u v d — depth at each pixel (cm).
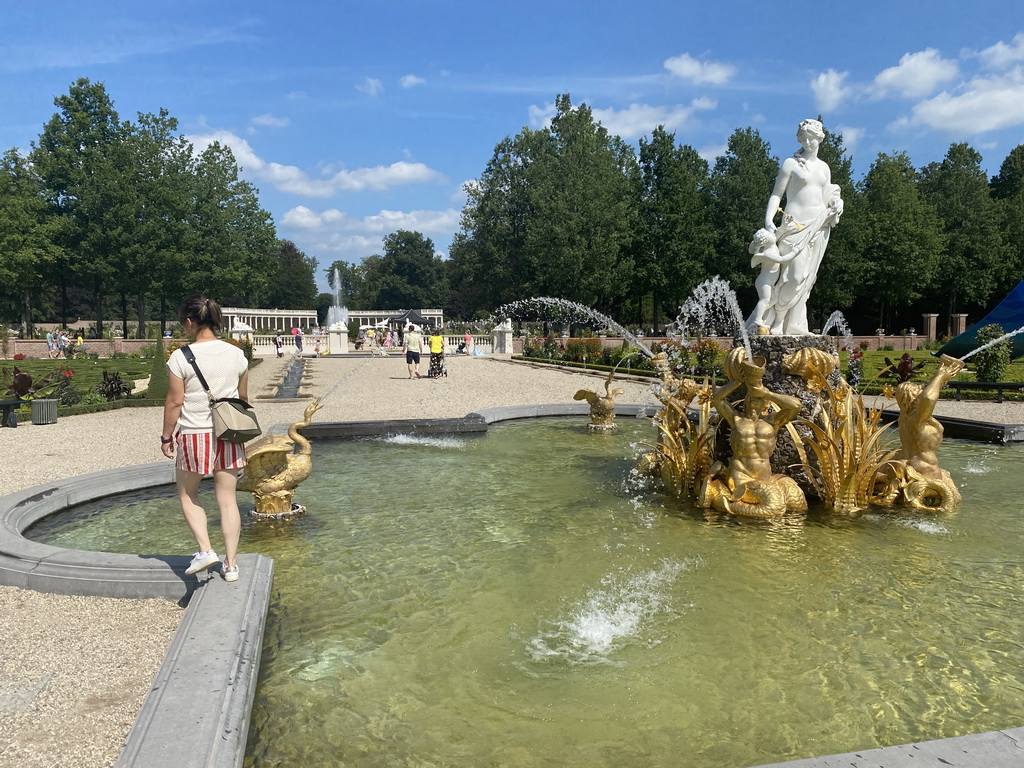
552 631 463
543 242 4744
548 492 839
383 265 11506
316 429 1185
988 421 1309
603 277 4759
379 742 337
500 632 462
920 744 283
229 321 7219
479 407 1636
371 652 434
